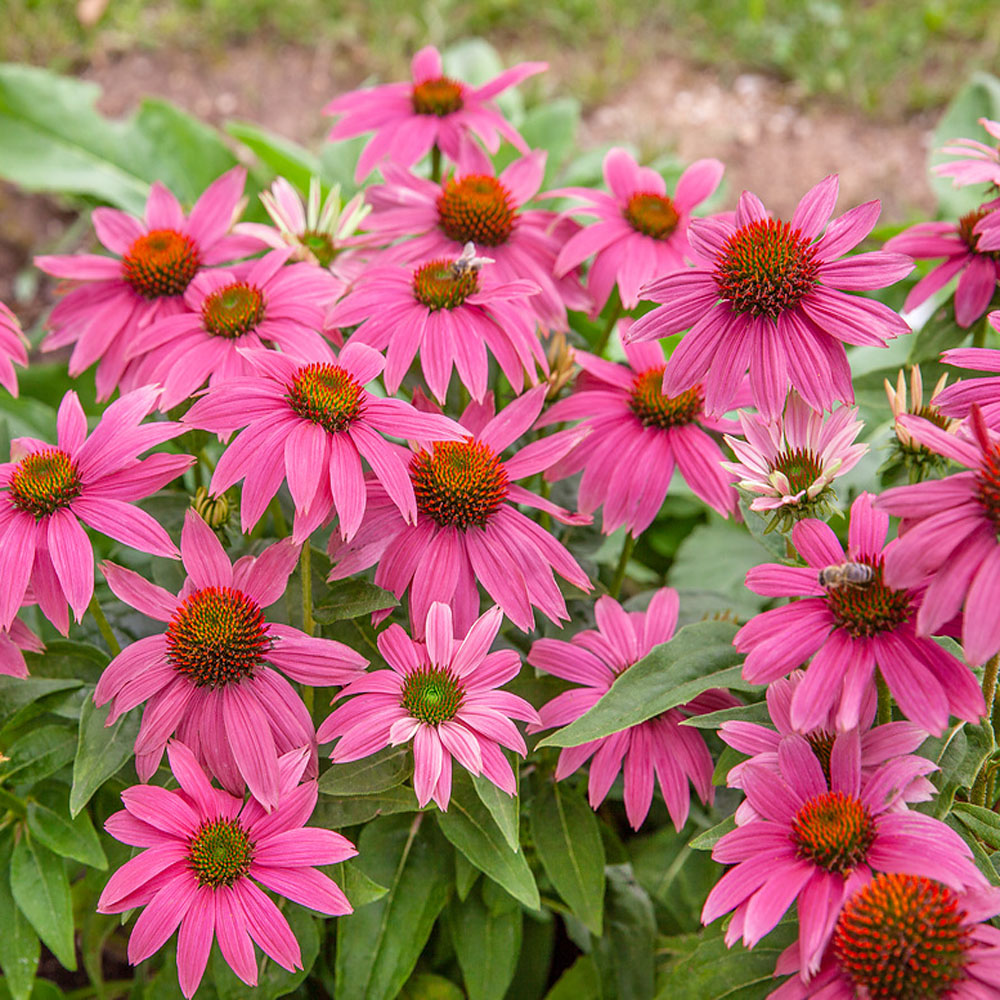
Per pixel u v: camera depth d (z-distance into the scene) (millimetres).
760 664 571
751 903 551
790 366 598
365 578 673
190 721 603
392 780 619
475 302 671
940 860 546
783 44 1455
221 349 670
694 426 686
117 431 616
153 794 593
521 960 757
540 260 738
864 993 536
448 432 607
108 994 763
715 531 917
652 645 668
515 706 615
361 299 675
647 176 768
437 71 797
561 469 689
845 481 748
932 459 616
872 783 570
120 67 1428
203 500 661
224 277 701
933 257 712
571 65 1451
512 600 625
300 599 648
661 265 732
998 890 542
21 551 596
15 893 647
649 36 1504
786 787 575
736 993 594
